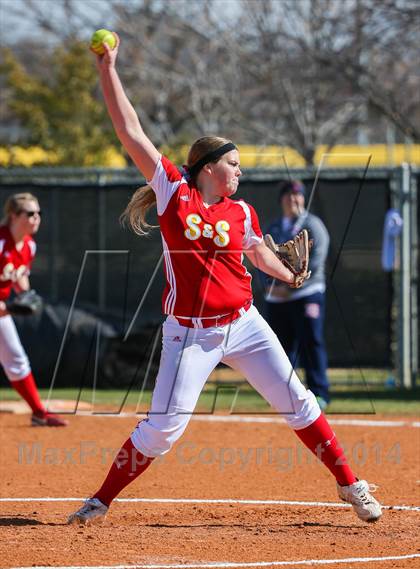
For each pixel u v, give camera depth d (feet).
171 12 214.90
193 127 232.94
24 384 89.35
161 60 212.02
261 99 201.98
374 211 119.55
